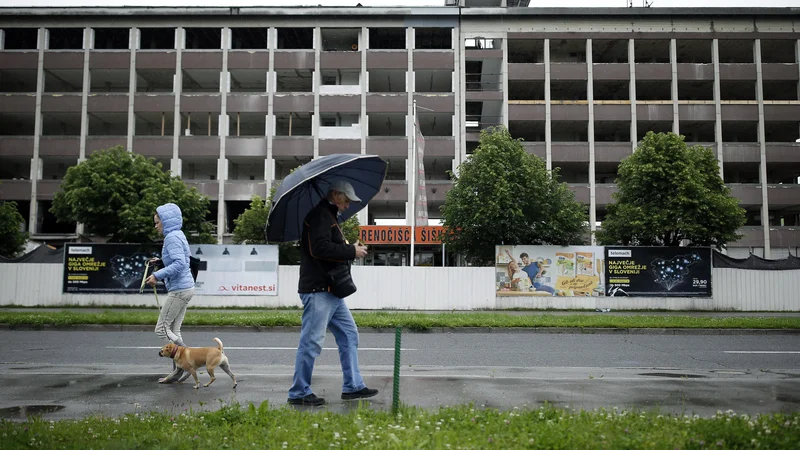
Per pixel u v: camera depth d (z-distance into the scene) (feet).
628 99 149.59
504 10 141.79
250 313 54.75
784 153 137.59
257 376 24.99
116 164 91.91
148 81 150.30
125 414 17.12
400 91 155.94
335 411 17.42
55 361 30.48
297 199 18.65
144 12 140.26
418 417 15.48
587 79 140.15
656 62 153.17
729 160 137.90
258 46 152.66
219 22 141.90
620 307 72.38
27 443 13.47
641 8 140.97
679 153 84.23
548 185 85.40
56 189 136.46
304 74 144.77
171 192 91.91
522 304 72.74
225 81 139.23
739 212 81.76
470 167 86.22
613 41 143.84
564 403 19.27
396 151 137.49
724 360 31.76
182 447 12.96
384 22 141.90
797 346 38.29
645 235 83.61
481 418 15.46
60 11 139.64
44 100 139.03
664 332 46.60
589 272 72.74
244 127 153.17
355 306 73.41
